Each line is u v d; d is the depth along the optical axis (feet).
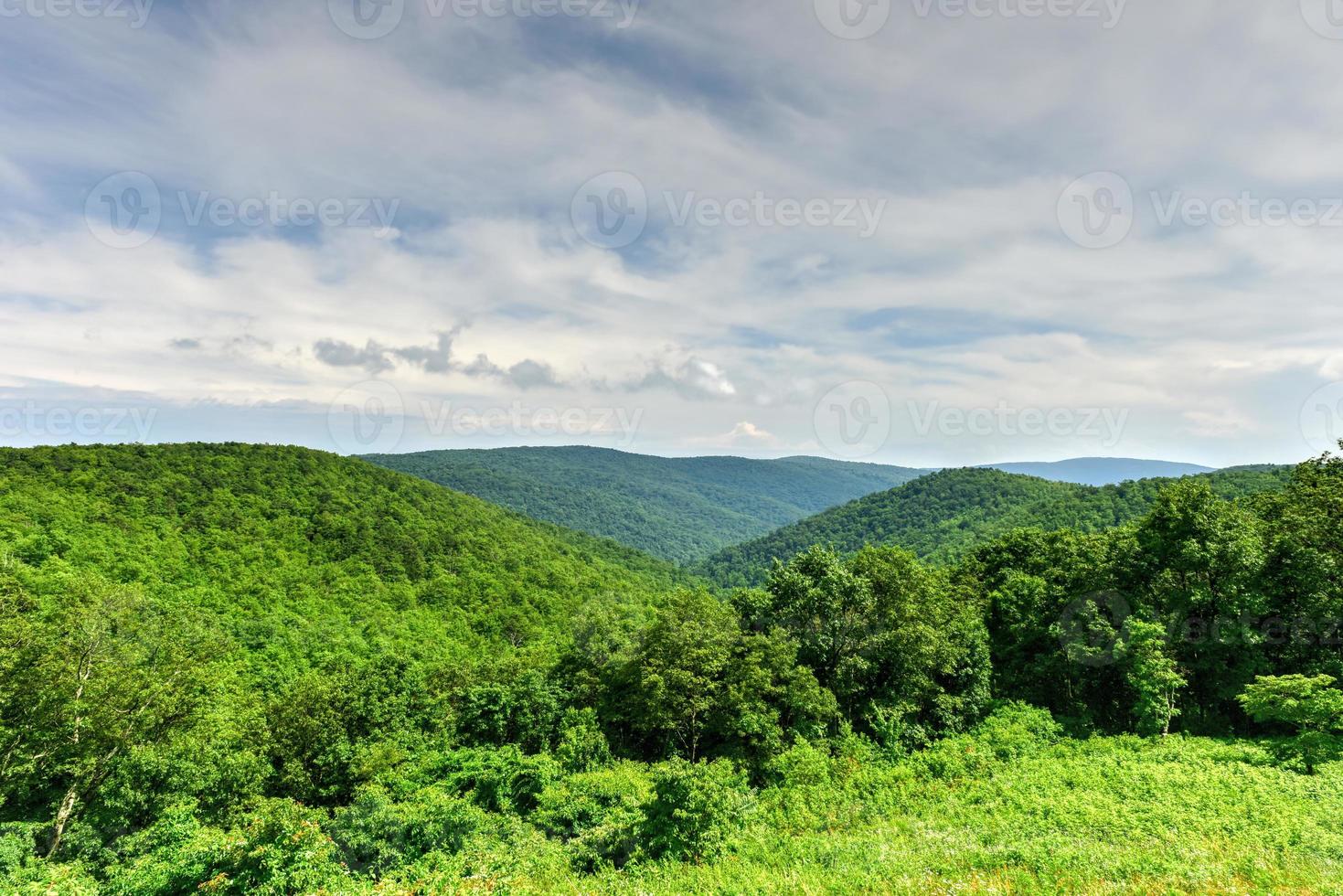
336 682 129.59
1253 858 42.29
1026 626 127.85
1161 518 111.45
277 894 51.01
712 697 112.16
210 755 104.06
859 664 113.50
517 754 106.52
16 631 103.96
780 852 57.16
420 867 59.31
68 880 62.44
